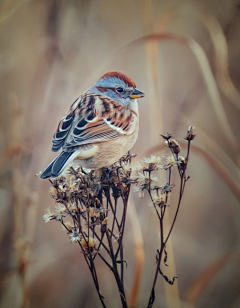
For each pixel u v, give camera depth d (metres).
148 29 8.22
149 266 8.49
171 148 5.18
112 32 9.35
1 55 8.84
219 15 9.45
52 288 8.04
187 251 8.88
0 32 8.84
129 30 9.42
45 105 8.42
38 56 8.80
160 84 9.25
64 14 8.95
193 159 9.25
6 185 7.90
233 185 7.48
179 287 8.62
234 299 8.45
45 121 8.29
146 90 9.31
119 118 7.04
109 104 7.16
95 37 9.17
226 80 8.15
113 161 6.98
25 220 7.80
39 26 8.89
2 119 8.44
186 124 8.81
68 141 6.48
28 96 8.72
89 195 5.27
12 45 8.89
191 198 9.23
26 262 7.35
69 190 5.15
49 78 8.60
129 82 7.64
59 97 8.52
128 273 8.10
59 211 5.07
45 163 8.11
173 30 9.73
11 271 7.54
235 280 8.56
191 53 9.36
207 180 9.31
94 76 8.01
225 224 9.14
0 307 7.37
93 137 6.65
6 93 8.73
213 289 8.59
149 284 8.43
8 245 7.76
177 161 5.11
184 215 9.15
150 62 7.86
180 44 9.41
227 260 7.37
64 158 5.95
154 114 7.75
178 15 9.49
